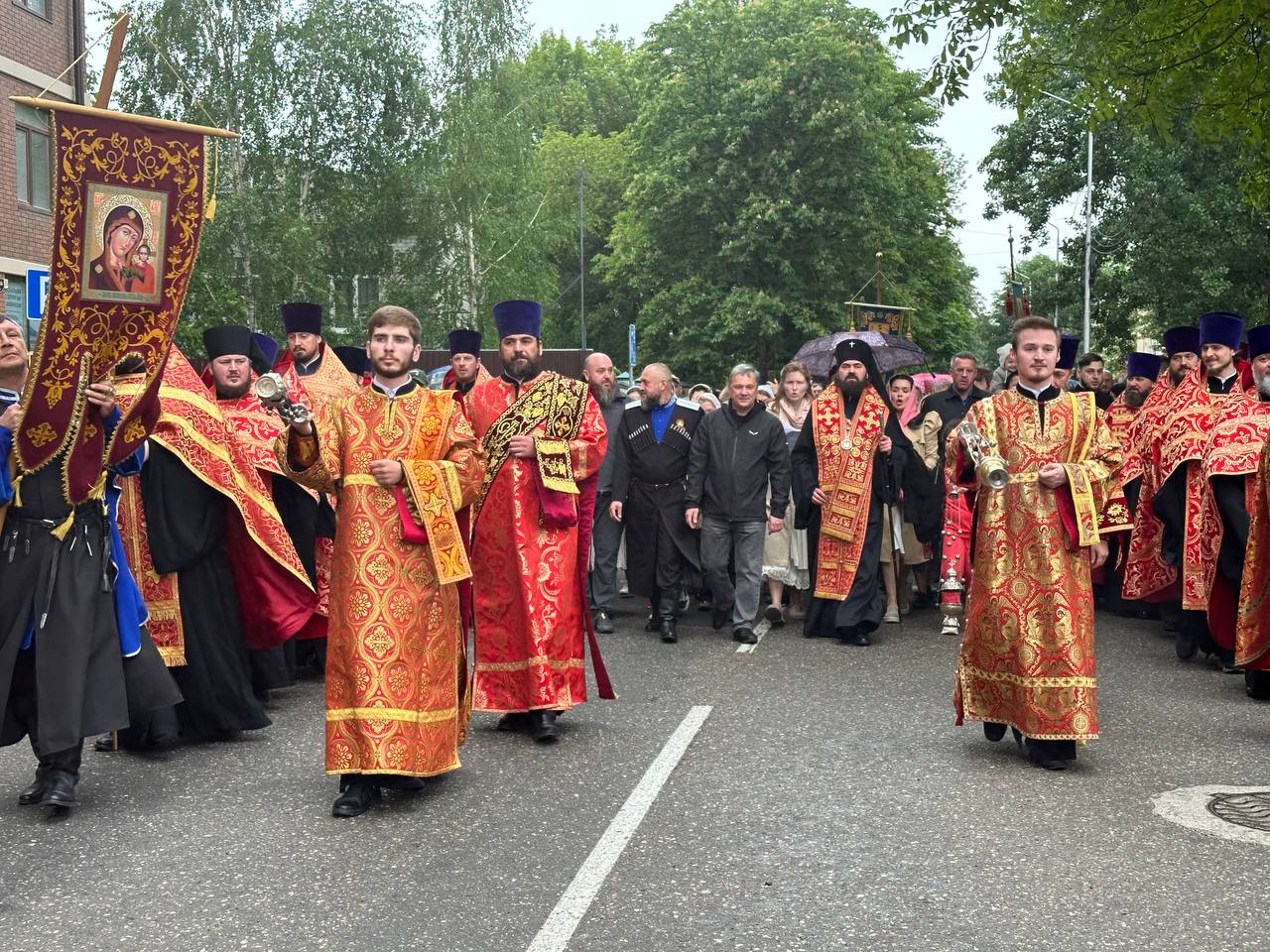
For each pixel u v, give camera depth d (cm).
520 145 3588
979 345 8350
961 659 673
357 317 3378
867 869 497
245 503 714
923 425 1162
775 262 3959
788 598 1299
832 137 3841
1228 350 947
